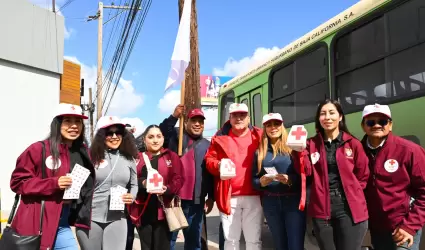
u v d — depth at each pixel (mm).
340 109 3676
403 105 4430
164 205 4137
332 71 5625
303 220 4004
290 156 4047
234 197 4359
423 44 4199
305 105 6305
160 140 4379
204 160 4676
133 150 3873
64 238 3291
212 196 4895
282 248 4121
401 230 3266
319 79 5961
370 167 3545
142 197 4199
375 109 3449
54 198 3197
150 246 4176
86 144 3572
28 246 3084
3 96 11578
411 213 3277
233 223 4359
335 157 3545
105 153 3734
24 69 12250
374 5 4898
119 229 3697
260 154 4141
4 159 11539
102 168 3662
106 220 3639
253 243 4328
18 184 3156
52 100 13195
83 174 3307
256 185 4129
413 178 3314
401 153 3359
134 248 7125
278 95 7199
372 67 4949
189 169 4688
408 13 4418
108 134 3766
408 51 4402
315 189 3596
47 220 3145
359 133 5098
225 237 4379
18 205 3182
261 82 7844
